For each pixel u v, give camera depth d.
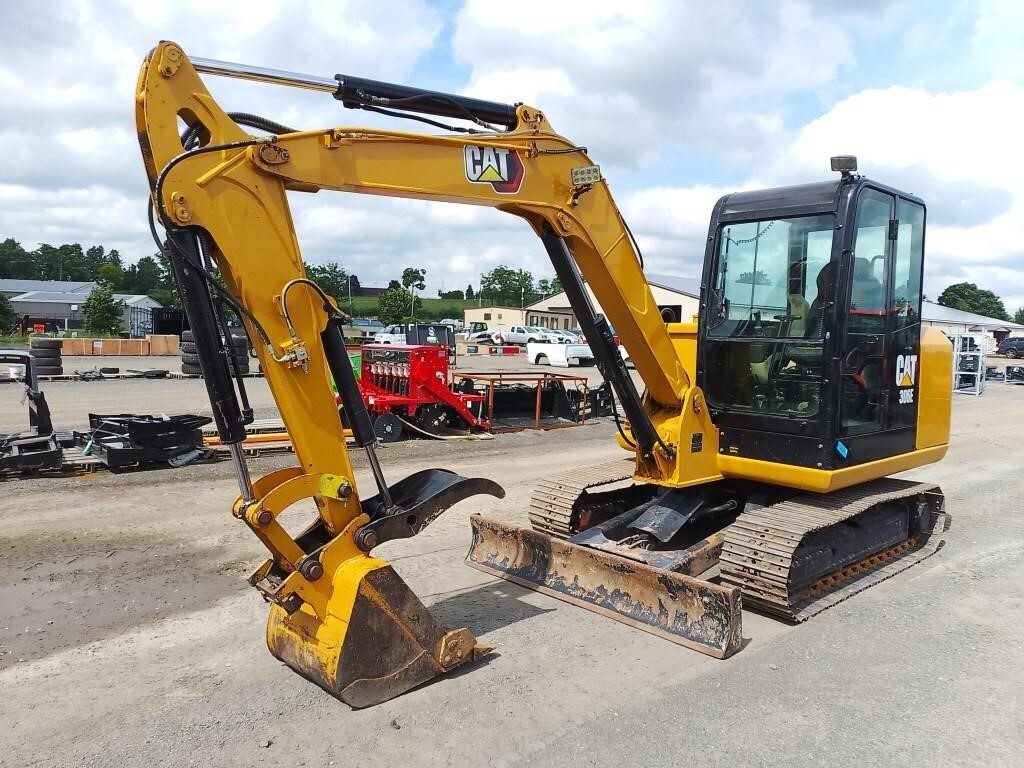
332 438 3.74
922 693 3.97
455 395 12.25
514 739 3.44
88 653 4.30
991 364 36.09
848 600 5.36
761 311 5.42
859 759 3.34
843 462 5.13
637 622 4.71
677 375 5.32
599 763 3.27
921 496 6.49
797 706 3.80
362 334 43.28
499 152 4.25
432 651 3.95
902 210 5.59
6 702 3.75
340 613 3.65
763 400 5.40
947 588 5.64
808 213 5.09
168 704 3.73
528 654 4.33
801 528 4.84
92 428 9.91
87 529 6.61
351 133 3.71
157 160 3.28
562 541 5.32
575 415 14.20
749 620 4.95
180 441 9.23
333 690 3.66
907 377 5.89
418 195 3.97
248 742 3.39
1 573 5.53
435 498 4.04
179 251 3.31
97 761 3.24
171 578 5.49
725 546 4.99
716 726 3.59
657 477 5.34
